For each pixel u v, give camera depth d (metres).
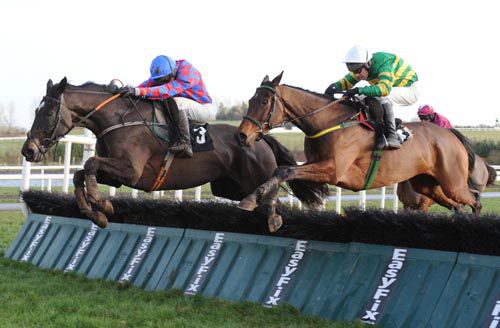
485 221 5.73
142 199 8.70
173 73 8.36
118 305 6.94
